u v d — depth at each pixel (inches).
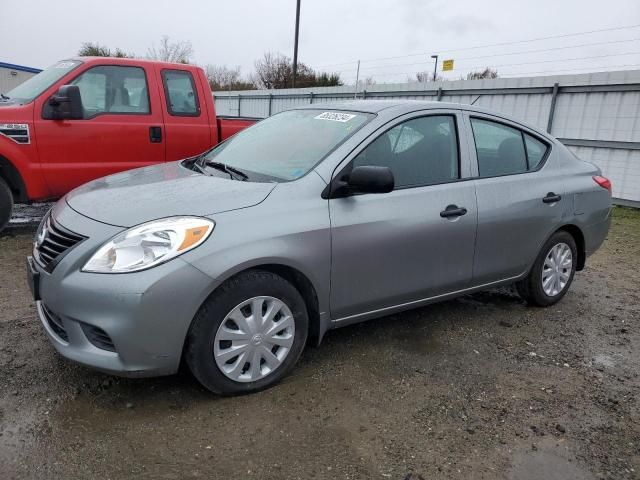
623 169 407.2
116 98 237.8
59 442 97.6
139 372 103.3
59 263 105.6
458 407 117.2
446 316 168.4
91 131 229.0
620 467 100.7
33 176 219.9
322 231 118.7
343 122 139.6
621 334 163.8
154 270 100.3
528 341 154.0
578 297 195.8
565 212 171.9
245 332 112.0
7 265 193.2
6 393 111.3
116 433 101.2
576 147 433.4
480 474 96.3
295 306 118.3
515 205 156.5
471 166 150.1
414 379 127.8
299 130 145.7
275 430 105.0
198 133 255.8
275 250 111.3
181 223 105.4
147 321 100.0
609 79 404.5
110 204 115.7
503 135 162.2
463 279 149.7
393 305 138.2
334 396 118.1
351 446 101.7
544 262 173.3
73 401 110.1
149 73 243.4
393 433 106.4
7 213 225.8
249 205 113.5
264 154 141.3
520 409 118.0
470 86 509.7
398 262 133.1
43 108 219.9
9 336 136.5
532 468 98.9
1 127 211.2
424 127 143.2
